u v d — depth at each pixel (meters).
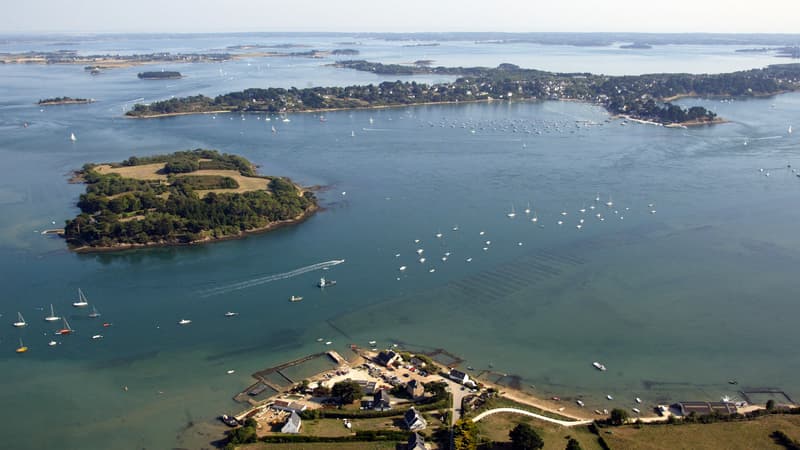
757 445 135.88
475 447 132.25
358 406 154.00
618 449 134.25
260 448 136.88
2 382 165.62
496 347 181.50
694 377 166.25
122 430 145.88
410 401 155.62
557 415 150.25
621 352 178.25
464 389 161.00
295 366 172.62
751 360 173.62
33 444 141.50
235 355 178.25
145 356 177.88
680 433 141.12
